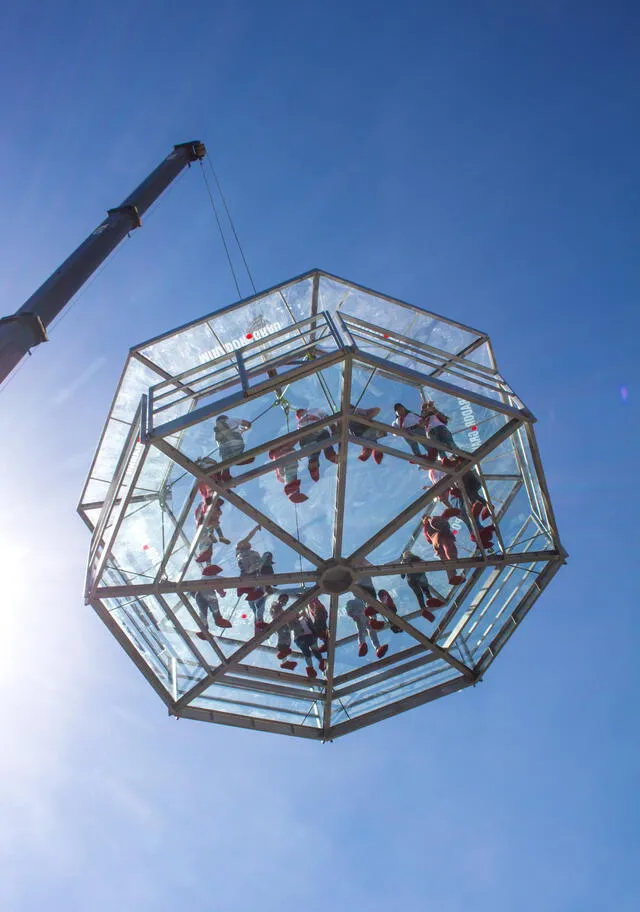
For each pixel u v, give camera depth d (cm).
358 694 1582
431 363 1436
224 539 1422
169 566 1429
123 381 1563
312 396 1408
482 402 1299
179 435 1394
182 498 1452
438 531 1456
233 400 1231
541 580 1508
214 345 1547
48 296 1568
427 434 1391
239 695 1524
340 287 1529
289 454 1316
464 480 1430
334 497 1434
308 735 1569
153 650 1480
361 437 1319
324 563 1380
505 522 1502
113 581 1411
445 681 1575
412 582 1505
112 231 1808
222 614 1500
